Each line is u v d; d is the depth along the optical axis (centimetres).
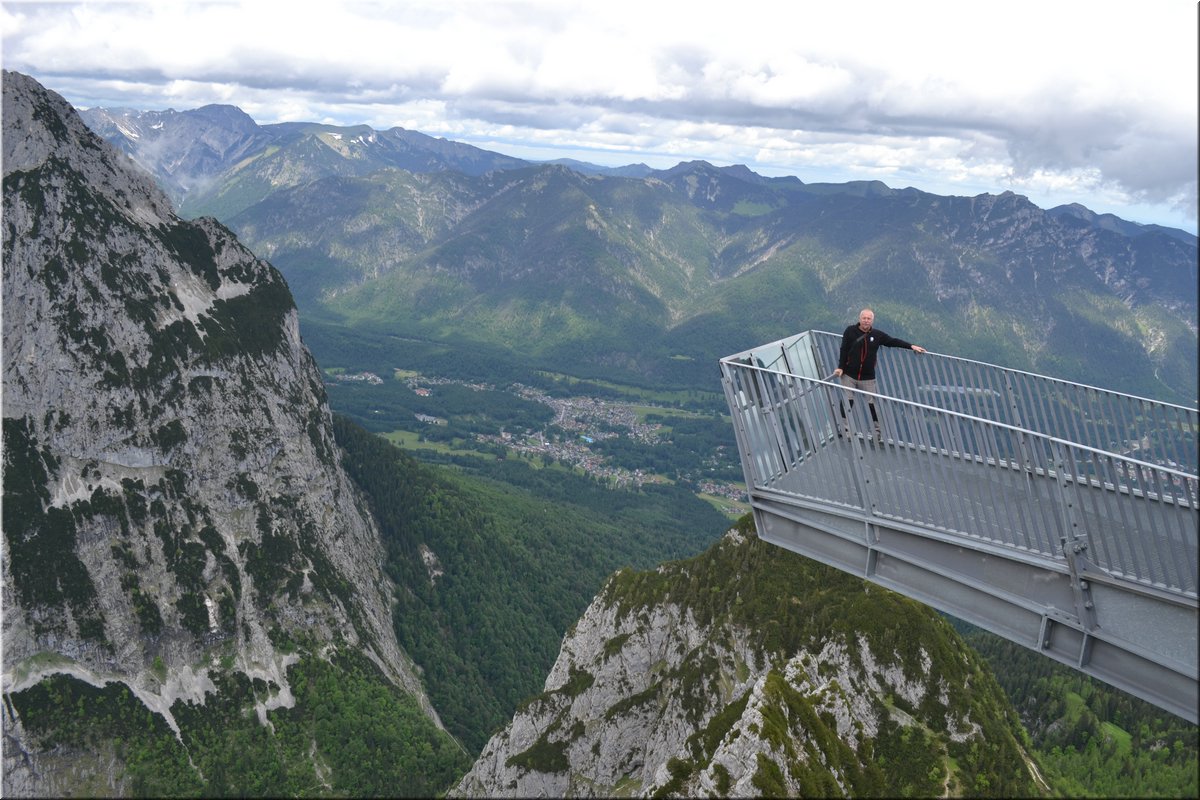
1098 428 3112
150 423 17862
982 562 2516
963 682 7950
